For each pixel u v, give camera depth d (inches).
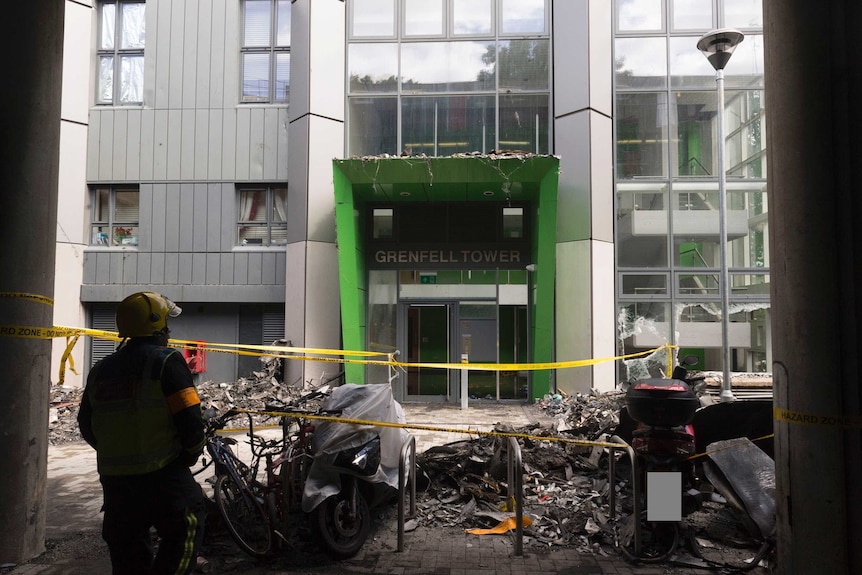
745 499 169.5
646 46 485.7
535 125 488.4
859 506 125.3
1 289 160.9
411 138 494.3
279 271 511.8
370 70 498.9
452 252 509.7
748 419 210.2
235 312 520.1
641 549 165.2
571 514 189.9
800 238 129.7
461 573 154.3
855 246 127.1
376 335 508.7
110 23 535.5
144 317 121.9
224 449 161.3
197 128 524.4
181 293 514.6
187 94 526.0
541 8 494.3
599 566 158.6
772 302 137.3
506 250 506.6
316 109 487.8
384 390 187.2
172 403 115.2
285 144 517.7
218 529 175.0
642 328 472.7
